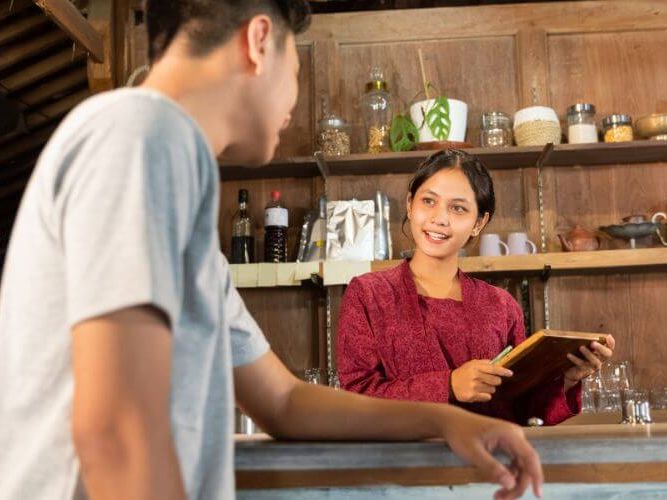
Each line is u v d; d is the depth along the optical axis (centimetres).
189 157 72
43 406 71
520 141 354
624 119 354
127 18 382
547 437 99
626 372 317
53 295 71
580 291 359
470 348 216
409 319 216
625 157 361
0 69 375
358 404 108
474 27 380
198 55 83
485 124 363
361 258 348
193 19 83
